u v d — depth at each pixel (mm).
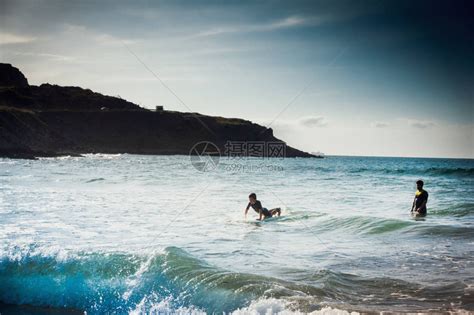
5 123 88125
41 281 6527
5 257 6945
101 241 8703
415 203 13484
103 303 6082
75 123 124688
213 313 5582
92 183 22672
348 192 20266
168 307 5812
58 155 79812
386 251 8477
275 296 5723
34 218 11328
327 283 6289
